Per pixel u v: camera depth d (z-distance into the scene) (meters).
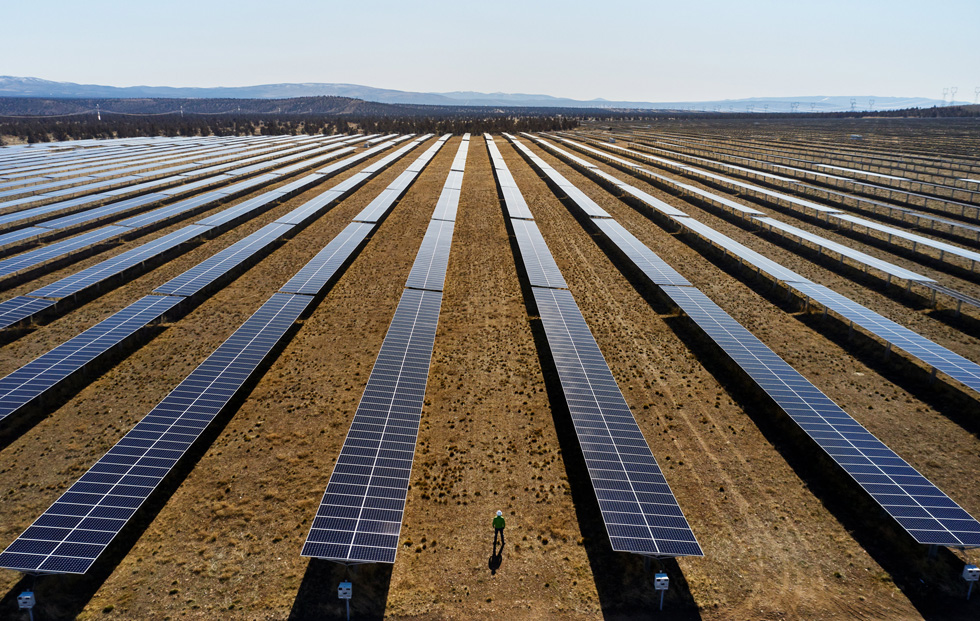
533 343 37.25
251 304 42.81
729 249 52.16
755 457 26.14
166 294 41.28
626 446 24.78
